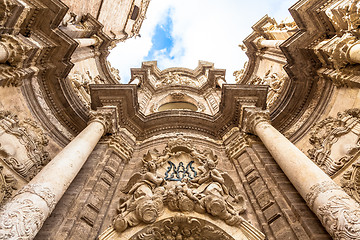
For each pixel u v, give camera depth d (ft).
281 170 28.19
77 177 27.45
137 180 27.63
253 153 32.78
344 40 28.02
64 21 45.32
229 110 40.52
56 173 22.07
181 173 29.89
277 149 27.50
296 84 37.24
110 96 38.60
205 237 22.07
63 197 24.27
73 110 37.01
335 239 17.15
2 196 22.76
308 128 34.12
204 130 42.45
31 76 32.68
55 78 35.94
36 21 32.65
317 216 19.67
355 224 16.37
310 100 36.83
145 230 21.36
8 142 25.95
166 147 34.22
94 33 60.85
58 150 32.65
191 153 32.96
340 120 28.68
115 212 24.98
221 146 38.93
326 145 28.76
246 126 36.01
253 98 38.86
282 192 24.75
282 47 35.96
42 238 19.69
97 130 32.37
